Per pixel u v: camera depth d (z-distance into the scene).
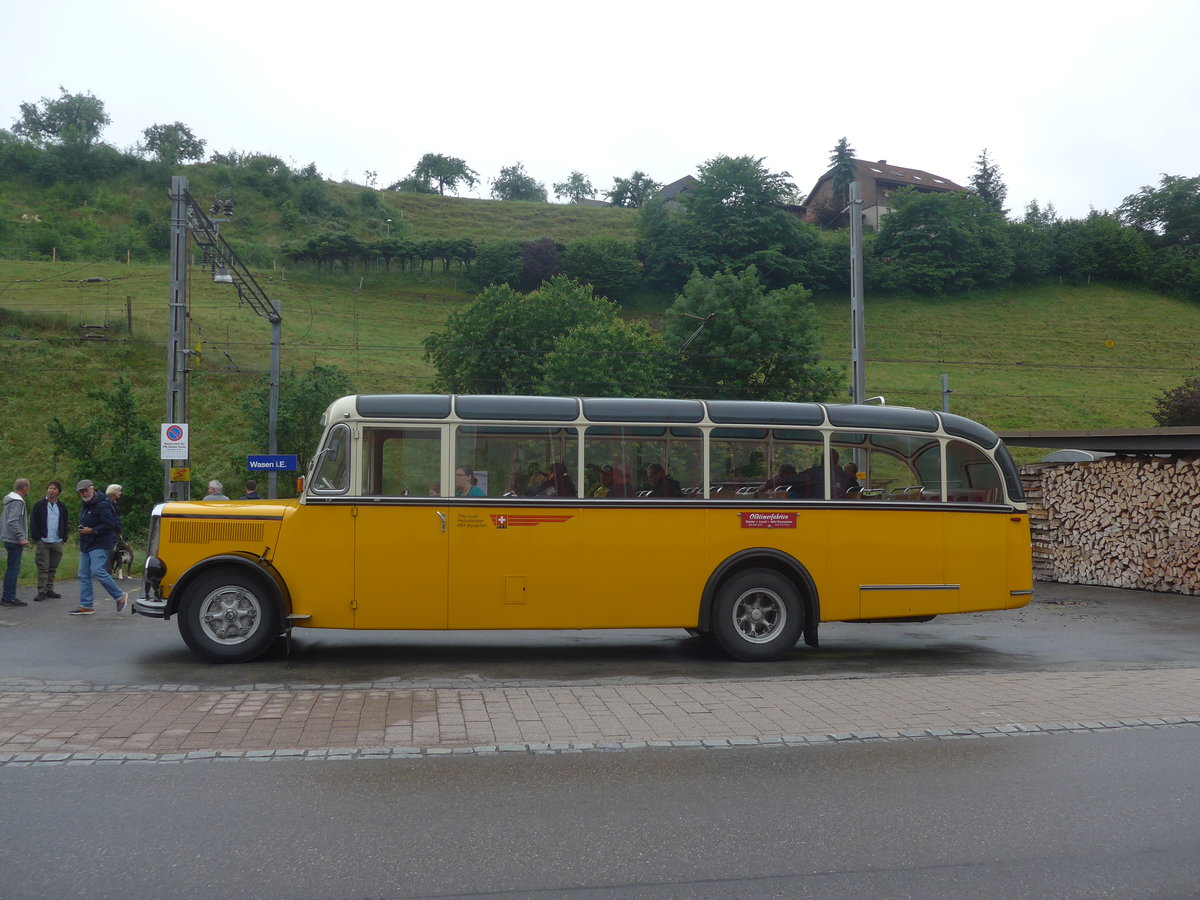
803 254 102.69
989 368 77.19
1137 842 4.89
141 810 5.27
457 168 179.50
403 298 97.94
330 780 5.83
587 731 7.04
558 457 10.67
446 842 4.83
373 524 10.38
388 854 4.67
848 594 11.02
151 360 54.22
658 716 7.53
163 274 83.38
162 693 8.27
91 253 106.38
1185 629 13.46
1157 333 90.81
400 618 10.37
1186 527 17.72
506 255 105.00
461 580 10.45
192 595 10.11
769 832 5.01
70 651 10.71
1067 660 10.86
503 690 8.51
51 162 135.50
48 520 15.32
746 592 10.78
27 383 48.91
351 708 7.72
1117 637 12.72
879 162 131.50
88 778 5.84
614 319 57.66
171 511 10.23
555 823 5.12
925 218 103.31
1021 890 4.30
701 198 105.69
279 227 130.88
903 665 10.49
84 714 7.43
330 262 105.94
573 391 47.88
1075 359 81.75
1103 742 6.88
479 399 10.67
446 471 10.50
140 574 19.44
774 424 11.03
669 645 11.91
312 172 153.62
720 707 7.87
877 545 11.10
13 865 4.50
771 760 6.36
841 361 78.06
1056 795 5.65
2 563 18.64
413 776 5.93
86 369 51.62
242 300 29.08
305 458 33.62
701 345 55.16
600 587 10.62
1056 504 20.67
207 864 4.53
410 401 10.55
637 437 10.83
